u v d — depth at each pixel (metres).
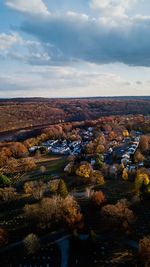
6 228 136.00
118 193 166.00
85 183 182.50
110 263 111.56
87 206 151.88
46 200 140.25
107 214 132.88
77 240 120.75
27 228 135.12
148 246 108.88
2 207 155.75
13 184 189.25
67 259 115.50
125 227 127.88
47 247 122.38
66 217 132.00
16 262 115.44
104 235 128.00
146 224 133.75
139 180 161.88
